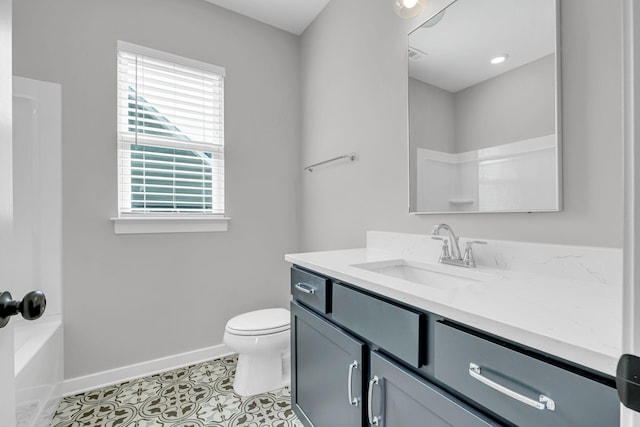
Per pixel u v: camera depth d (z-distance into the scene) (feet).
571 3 2.89
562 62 2.95
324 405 3.59
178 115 6.36
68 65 5.22
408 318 2.41
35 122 4.97
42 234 4.99
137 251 5.82
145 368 5.86
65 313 5.18
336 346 3.34
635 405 0.93
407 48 4.62
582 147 2.82
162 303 6.06
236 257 6.89
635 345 0.95
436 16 4.19
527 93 3.22
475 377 1.90
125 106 5.82
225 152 6.74
